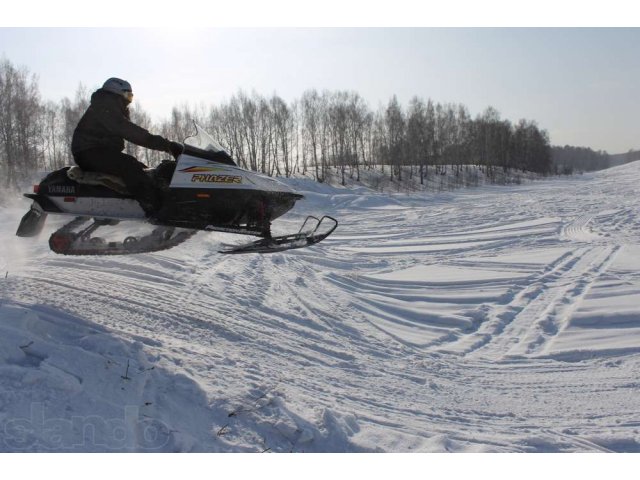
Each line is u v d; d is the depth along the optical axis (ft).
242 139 160.76
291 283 31.14
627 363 22.49
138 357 13.79
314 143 179.32
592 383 20.33
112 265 26.27
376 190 156.25
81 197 18.03
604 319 27.86
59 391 11.30
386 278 37.70
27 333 13.29
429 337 25.98
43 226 18.72
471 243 55.72
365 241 58.39
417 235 63.05
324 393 16.47
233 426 12.50
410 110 204.54
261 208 18.34
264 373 16.52
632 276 37.29
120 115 17.38
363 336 24.29
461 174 214.69
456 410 17.25
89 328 15.57
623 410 17.76
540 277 38.19
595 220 71.67
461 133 239.09
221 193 17.97
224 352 17.71
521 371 21.65
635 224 66.18
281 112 169.17
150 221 18.07
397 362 21.54
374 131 197.06
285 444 12.44
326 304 28.25
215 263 31.71
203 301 23.18
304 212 90.74
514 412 17.40
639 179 197.98
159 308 20.54
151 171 18.47
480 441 14.61
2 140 88.79
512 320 28.94
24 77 91.66
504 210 88.79
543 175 282.97
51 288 20.11
